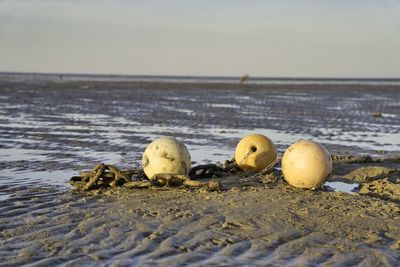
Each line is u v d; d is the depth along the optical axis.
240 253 7.05
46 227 8.04
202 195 9.96
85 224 8.16
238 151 12.44
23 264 6.56
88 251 7.02
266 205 9.15
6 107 30.25
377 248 7.34
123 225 8.12
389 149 17.66
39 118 24.72
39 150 15.75
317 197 9.79
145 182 10.60
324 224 8.27
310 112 30.67
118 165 13.70
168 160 10.99
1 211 8.95
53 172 12.62
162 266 6.55
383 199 10.23
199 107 33.09
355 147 17.91
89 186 10.50
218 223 8.23
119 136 19.08
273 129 22.14
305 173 10.57
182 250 7.11
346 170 13.13
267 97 46.53
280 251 7.14
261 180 11.51
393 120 27.11
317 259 6.88
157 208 9.03
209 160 14.82
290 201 9.41
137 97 42.56
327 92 59.91
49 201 9.64
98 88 57.56
